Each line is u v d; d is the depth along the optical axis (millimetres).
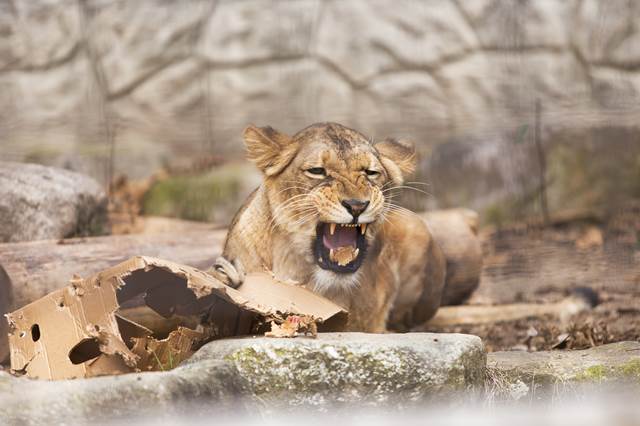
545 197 17297
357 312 8430
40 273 8875
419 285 9484
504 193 17250
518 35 20250
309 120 20625
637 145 17625
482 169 17328
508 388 7258
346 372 6465
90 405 5547
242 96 20703
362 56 20672
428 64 20500
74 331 6723
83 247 9562
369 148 8008
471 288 11891
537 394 7277
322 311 7398
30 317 6961
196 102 20719
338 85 20719
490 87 20172
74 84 20828
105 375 6469
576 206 17234
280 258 8094
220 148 19719
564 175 17391
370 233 8258
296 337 6836
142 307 8562
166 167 18078
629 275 13484
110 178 15625
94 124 20266
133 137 19688
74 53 20953
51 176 11281
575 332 9664
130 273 6730
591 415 6969
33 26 20922
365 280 8453
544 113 19406
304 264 8086
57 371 6672
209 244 10883
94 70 20906
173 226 13633
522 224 16953
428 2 20531
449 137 19594
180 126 20297
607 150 17625
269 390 6465
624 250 14992
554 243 15773
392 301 8953
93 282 6809
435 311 10258
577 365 7527
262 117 20625
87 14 20953
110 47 20891
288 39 20828
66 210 10945
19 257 8875
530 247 15469
